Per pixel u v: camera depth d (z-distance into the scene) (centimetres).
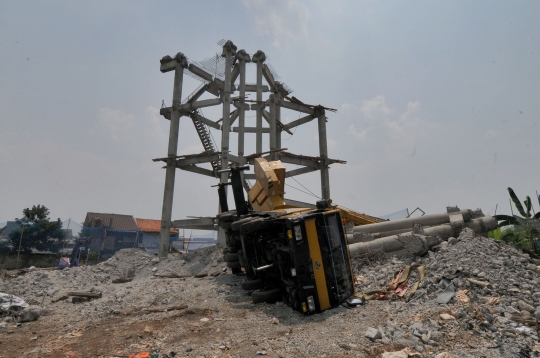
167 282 1213
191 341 590
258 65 2930
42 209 3142
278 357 492
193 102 2608
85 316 846
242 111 2800
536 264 884
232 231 1230
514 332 545
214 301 938
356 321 658
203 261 1738
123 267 1789
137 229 4669
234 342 570
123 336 646
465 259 832
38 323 801
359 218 1306
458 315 608
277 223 834
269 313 771
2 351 594
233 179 1141
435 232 1120
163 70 2756
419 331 567
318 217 770
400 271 905
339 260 783
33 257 2648
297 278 722
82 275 1491
